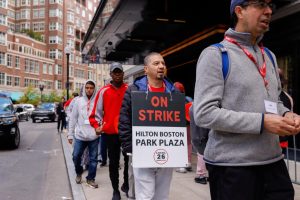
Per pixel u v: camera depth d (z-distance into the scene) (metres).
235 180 2.01
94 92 6.54
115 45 16.16
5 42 68.44
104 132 5.49
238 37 2.12
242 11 2.10
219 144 2.08
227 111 1.96
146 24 11.91
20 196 6.56
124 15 10.69
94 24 12.53
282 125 1.83
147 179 3.49
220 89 2.03
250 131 1.91
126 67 26.11
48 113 34.12
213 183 2.17
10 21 86.56
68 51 23.36
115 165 5.47
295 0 8.20
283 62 9.73
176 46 14.39
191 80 14.66
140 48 16.69
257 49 2.17
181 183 6.59
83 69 93.50
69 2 88.75
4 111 13.48
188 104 4.39
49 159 11.00
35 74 77.44
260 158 2.01
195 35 12.51
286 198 2.06
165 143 3.46
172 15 10.52
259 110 2.01
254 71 2.07
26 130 23.16
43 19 85.75
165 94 3.53
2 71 67.69
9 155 11.78
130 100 3.81
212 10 9.99
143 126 3.44
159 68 3.74
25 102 65.31
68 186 7.35
